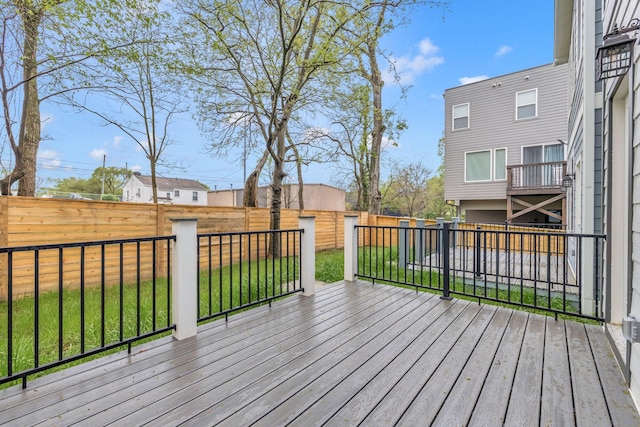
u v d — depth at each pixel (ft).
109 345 6.77
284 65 19.15
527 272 17.24
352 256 14.14
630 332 5.30
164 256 16.99
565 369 6.36
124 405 5.11
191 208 18.40
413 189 67.77
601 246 9.90
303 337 7.97
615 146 8.20
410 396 5.43
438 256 13.37
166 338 7.88
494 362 6.66
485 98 37.73
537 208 32.71
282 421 4.76
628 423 4.73
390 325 8.81
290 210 25.44
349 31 20.49
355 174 42.04
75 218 13.94
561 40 22.85
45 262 13.07
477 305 10.64
